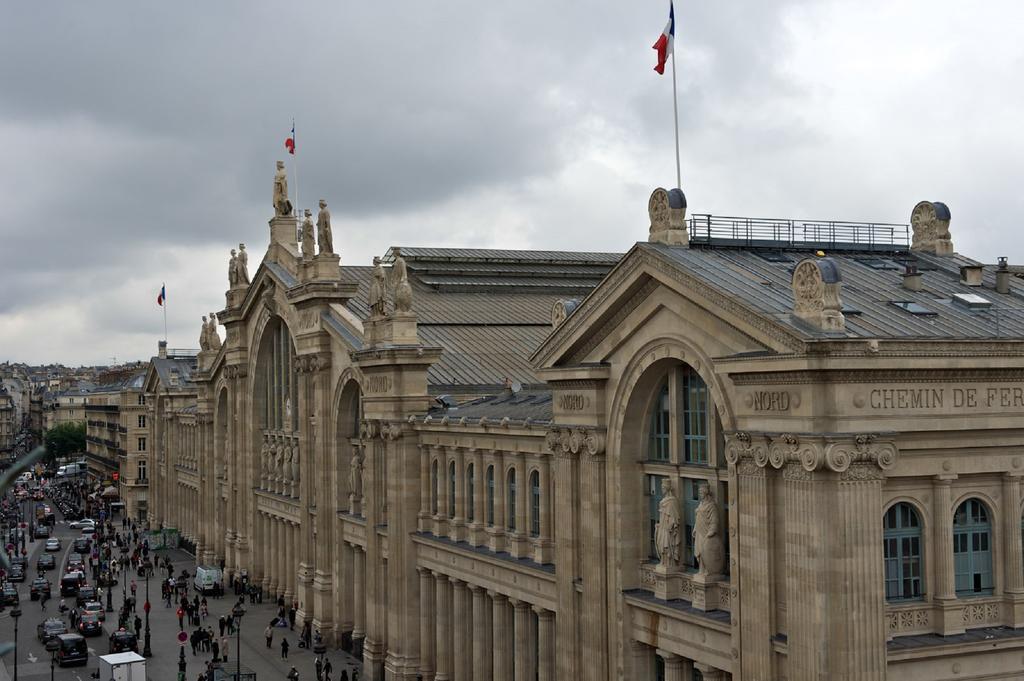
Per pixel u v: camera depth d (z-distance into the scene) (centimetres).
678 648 4094
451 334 8069
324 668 7031
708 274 3928
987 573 3566
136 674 6625
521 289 9219
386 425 6712
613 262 9912
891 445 3300
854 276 4403
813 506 3272
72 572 11025
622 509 4412
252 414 10100
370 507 6981
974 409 3478
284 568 9469
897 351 3303
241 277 10356
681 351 4006
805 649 3306
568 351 4700
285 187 9338
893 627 3391
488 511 5806
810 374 3266
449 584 6219
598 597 4509
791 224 4850
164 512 15575
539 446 5159
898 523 3447
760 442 3500
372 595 6950
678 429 4200
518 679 5359
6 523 17025
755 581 3550
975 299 4128
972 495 3534
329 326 7812
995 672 3450
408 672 6481
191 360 16275
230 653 7781
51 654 8169
